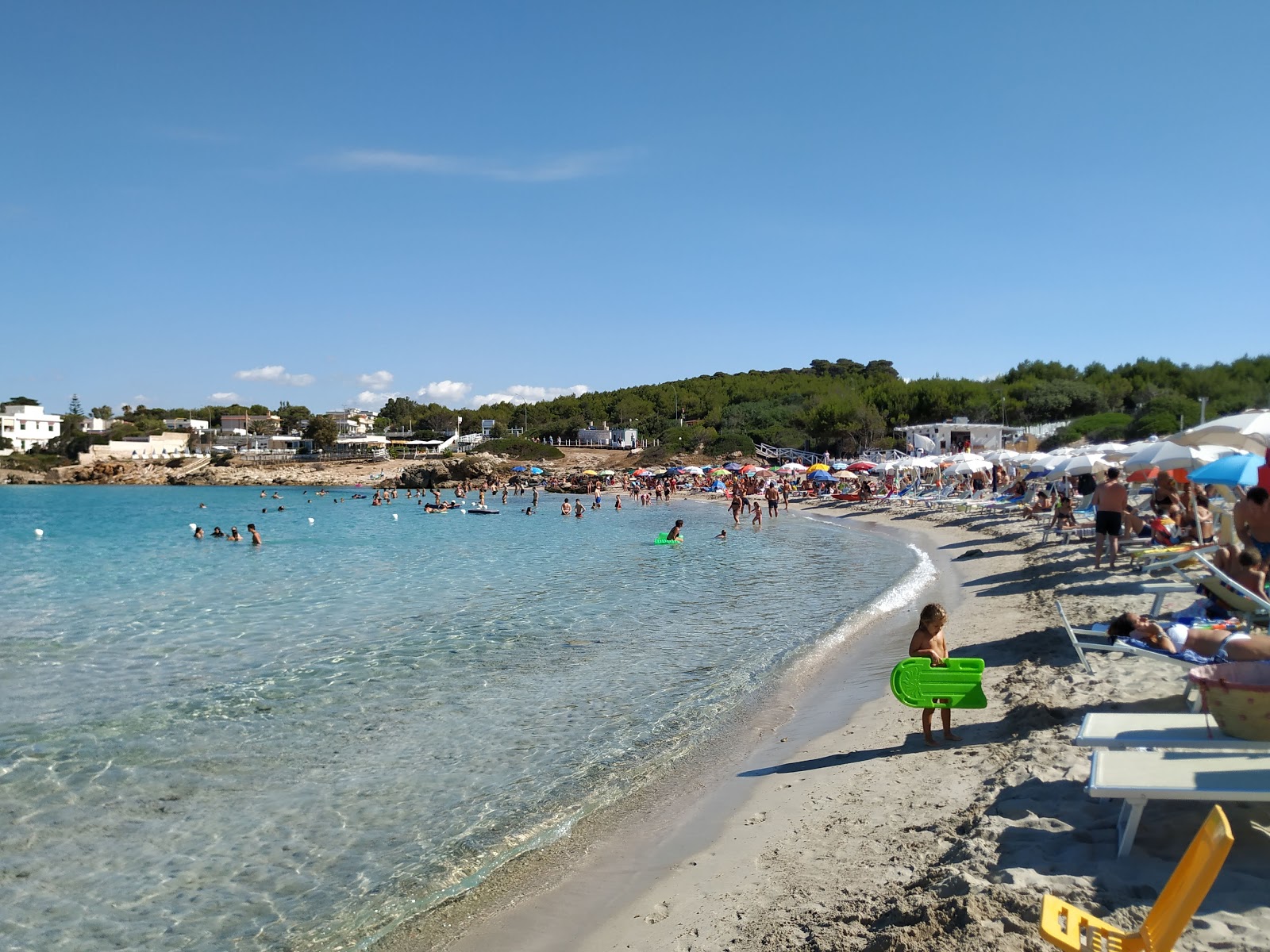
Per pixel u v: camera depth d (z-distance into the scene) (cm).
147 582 2316
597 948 494
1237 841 473
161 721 993
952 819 580
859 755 779
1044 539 2252
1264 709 477
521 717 993
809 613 1662
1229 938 373
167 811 738
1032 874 457
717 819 674
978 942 395
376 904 577
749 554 2888
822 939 440
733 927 488
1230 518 1170
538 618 1648
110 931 552
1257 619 870
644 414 12231
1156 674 852
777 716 972
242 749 894
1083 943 342
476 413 15150
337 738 926
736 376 14962
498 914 553
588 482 7950
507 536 3900
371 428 16150
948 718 775
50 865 644
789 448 8881
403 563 2728
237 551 3234
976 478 4441
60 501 7525
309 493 8969
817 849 581
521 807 734
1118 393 7944
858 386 10669
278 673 1219
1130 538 1884
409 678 1179
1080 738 514
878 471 5641
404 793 771
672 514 5409
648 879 580
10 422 12762
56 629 1588
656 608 1764
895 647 1280
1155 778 456
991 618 1311
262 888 605
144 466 11456
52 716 1014
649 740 903
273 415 18500
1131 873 447
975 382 8644
